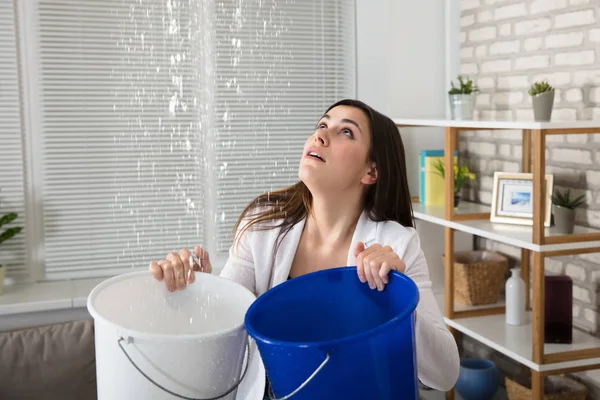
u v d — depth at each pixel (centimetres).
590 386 267
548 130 227
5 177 306
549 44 282
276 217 157
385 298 119
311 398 95
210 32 322
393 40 346
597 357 242
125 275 126
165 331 128
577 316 274
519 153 308
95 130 314
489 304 307
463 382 288
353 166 145
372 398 97
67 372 241
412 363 104
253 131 333
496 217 283
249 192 335
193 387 103
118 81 314
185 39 320
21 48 303
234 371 107
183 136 324
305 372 94
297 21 334
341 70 343
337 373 94
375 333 95
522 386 263
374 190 151
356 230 151
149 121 319
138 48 314
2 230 307
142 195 322
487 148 331
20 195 308
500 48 314
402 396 102
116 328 101
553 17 279
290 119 337
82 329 250
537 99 246
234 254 161
